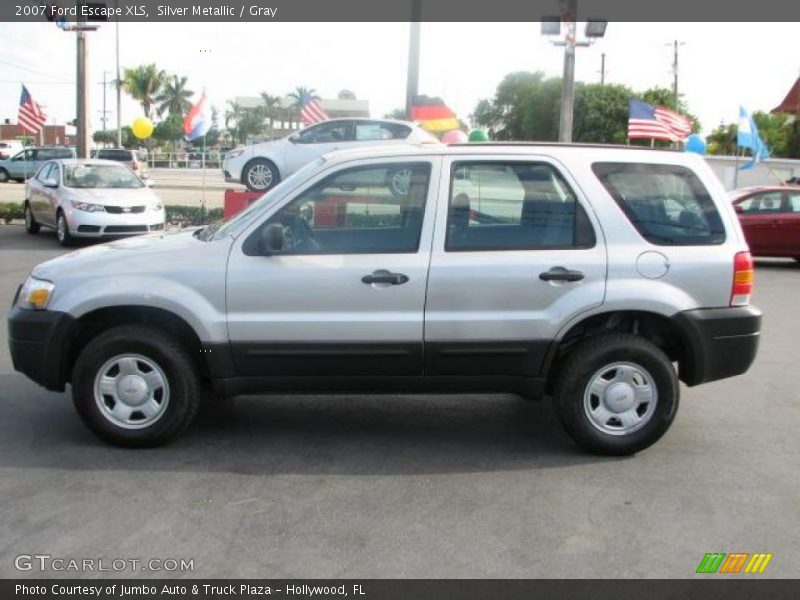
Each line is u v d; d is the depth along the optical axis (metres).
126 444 5.16
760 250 15.45
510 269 4.95
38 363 5.10
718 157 36.50
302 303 4.96
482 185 5.07
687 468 5.01
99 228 14.93
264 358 5.01
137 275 5.01
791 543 4.04
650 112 21.23
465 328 4.97
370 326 4.96
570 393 5.05
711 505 4.46
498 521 4.23
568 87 17.88
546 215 5.07
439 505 4.42
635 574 3.71
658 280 5.01
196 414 5.42
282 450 5.24
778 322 9.93
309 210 5.08
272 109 72.44
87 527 4.11
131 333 5.02
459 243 5.01
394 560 3.81
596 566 3.78
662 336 5.36
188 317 4.96
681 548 3.96
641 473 4.92
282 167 16.11
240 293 4.96
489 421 5.91
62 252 14.46
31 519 4.19
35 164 35.59
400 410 6.14
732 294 5.09
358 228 5.06
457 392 5.15
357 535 4.05
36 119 24.02
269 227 4.89
